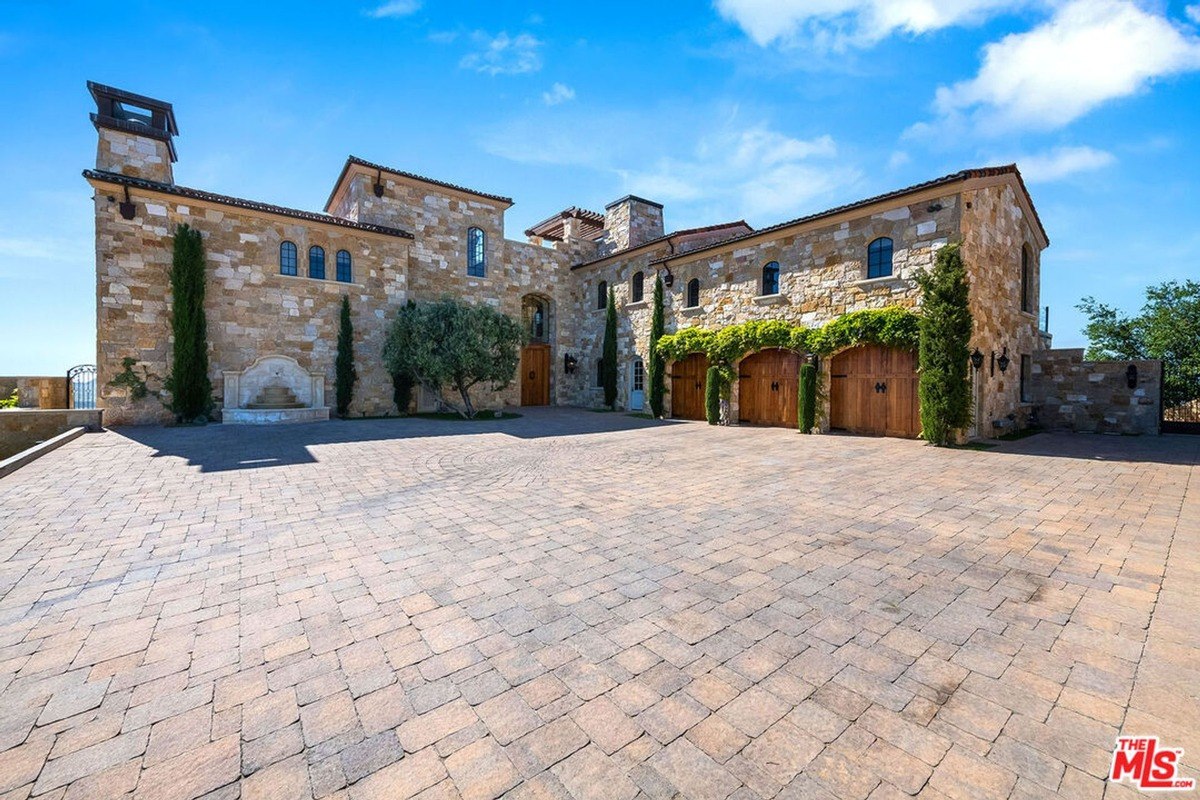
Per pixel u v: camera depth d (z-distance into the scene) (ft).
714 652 9.52
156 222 48.91
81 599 11.77
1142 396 44.93
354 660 9.24
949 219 38.04
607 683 8.52
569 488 23.47
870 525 17.70
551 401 82.07
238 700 8.07
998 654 9.45
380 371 62.23
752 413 52.65
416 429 47.37
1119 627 10.48
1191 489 23.11
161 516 18.56
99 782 6.34
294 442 37.70
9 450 40.06
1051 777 6.42
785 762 6.73
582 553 14.92
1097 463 29.81
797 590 12.34
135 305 47.88
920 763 6.71
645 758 6.81
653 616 10.98
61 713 7.70
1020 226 48.70
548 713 7.74
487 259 73.56
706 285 57.57
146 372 48.39
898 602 11.68
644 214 77.71
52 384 50.11
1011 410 45.75
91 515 18.60
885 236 42.04
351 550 15.15
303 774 6.51
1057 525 17.70
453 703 7.99
